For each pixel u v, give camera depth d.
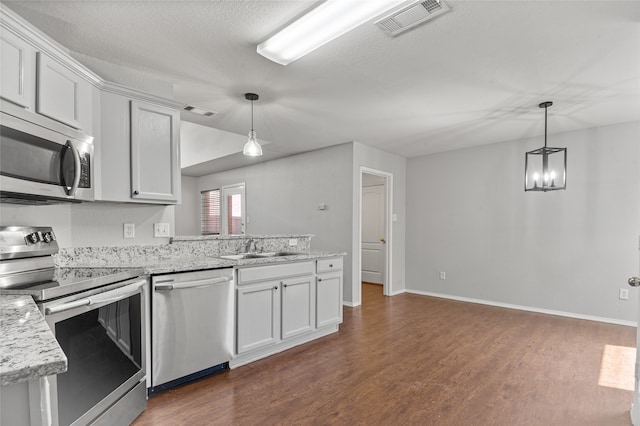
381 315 4.20
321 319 3.29
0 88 1.49
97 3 1.76
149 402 2.12
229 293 2.54
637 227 3.73
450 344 3.18
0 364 0.67
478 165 4.93
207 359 2.40
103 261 2.36
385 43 2.16
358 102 3.20
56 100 1.80
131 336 1.93
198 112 3.50
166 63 2.43
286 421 1.94
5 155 1.49
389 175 5.37
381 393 2.26
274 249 3.52
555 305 4.25
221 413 2.01
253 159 5.91
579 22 1.92
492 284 4.76
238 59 2.38
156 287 2.13
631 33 2.03
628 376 2.52
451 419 1.97
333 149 4.94
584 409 2.07
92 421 1.59
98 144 2.12
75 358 1.50
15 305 1.23
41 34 1.67
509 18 1.89
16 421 0.72
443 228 5.27
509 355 2.91
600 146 3.96
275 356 2.87
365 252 6.57
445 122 3.82
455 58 2.36
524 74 2.61
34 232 1.93
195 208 8.14
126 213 2.49
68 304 1.46
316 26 1.89
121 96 2.23
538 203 4.39
